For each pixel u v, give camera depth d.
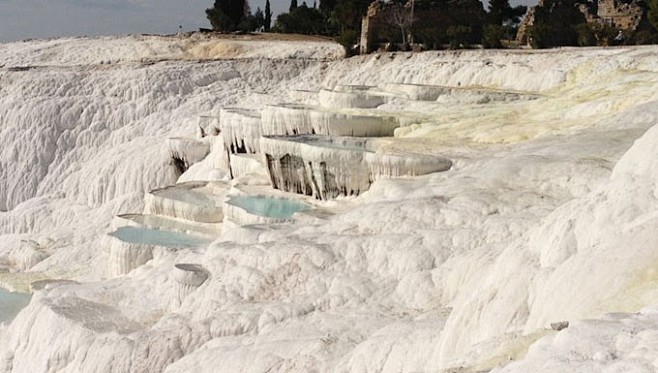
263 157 26.22
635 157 11.45
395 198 19.70
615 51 38.31
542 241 11.40
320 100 35.16
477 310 10.59
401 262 16.09
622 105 24.81
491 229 15.88
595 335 6.47
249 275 17.61
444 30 56.75
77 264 29.77
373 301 15.65
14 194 48.19
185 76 52.62
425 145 23.58
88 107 50.09
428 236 16.41
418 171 21.64
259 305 16.66
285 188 25.66
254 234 19.58
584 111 25.67
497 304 10.28
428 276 15.48
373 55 51.44
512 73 38.66
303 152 24.25
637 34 50.88
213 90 51.47
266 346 14.59
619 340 6.31
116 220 27.31
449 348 10.74
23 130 49.41
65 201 44.41
